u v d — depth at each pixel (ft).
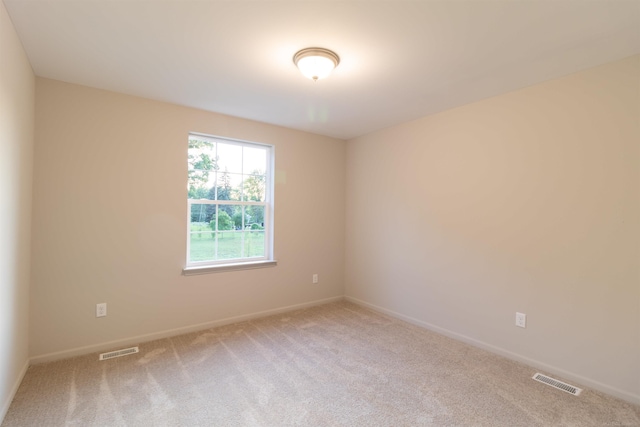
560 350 7.55
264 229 12.16
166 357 8.29
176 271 9.81
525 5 5.02
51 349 7.98
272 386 6.97
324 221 13.46
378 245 12.53
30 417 5.78
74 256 8.27
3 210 5.46
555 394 6.79
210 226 10.87
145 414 5.95
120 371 7.52
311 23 5.58
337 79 7.85
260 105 9.80
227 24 5.64
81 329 8.37
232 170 11.34
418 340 9.64
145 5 5.13
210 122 10.41
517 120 8.38
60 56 6.85
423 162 10.82
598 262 6.98
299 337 9.76
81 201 8.34
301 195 12.73
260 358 8.30
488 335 8.95
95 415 5.89
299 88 8.46
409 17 5.37
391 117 10.91
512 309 8.43
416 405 6.35
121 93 8.87
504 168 8.64
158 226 9.49
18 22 5.61
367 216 13.05
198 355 8.43
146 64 7.18
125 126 8.96
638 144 6.47
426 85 8.16
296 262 12.60
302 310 12.53
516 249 8.37
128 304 9.04
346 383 7.14
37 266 7.79
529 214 8.11
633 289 6.52
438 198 10.34
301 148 12.69
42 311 7.86
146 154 9.29
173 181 9.74
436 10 5.17
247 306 11.31
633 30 5.66
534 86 8.05
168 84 8.28
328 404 6.34
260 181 12.04
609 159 6.83
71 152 8.21
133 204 9.09
